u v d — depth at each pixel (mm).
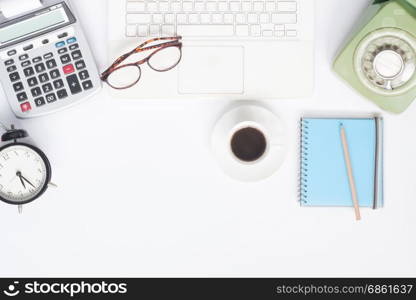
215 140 774
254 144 762
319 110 799
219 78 772
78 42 744
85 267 819
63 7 744
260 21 763
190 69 770
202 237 815
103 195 809
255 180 773
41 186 741
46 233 812
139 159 806
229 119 767
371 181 793
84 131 800
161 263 819
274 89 773
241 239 815
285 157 774
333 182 794
